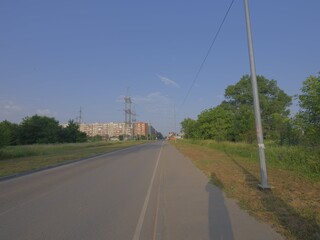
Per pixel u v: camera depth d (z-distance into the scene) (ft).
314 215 23.12
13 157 109.09
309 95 50.88
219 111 198.18
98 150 145.89
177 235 20.34
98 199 33.71
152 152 126.82
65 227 23.41
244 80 236.22
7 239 20.74
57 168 69.77
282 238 18.88
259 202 28.53
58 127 343.87
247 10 38.04
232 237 19.45
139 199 33.68
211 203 29.22
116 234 21.81
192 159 82.07
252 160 74.54
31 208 29.66
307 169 48.62
